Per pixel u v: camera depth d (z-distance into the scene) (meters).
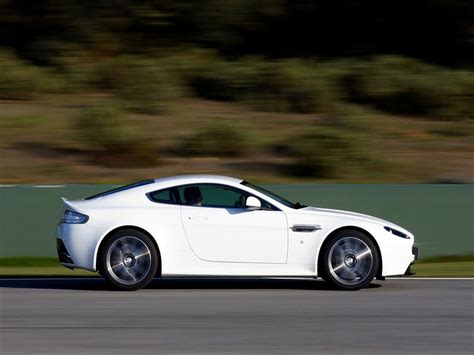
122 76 66.94
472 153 54.50
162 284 28.41
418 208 38.44
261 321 20.62
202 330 19.42
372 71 66.94
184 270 25.94
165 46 70.62
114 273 25.80
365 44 73.75
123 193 26.58
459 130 60.12
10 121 58.00
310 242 26.06
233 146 53.09
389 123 61.41
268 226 26.08
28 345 17.75
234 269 26.05
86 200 26.88
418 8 71.75
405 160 52.47
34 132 56.19
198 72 67.81
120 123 53.44
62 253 26.36
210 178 26.95
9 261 36.59
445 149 55.41
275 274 26.08
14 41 70.69
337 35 73.94
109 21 69.50
